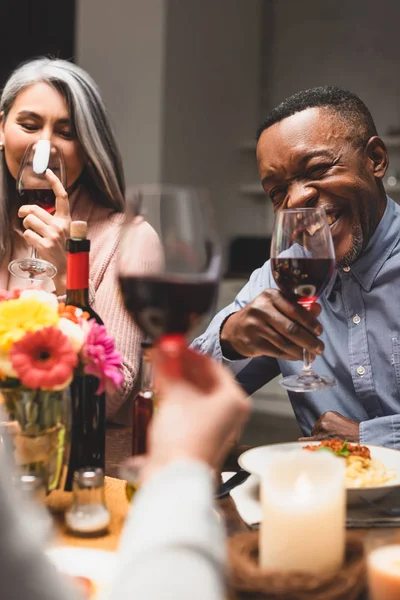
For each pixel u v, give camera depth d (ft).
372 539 2.22
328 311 5.27
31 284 6.05
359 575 2.10
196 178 15.30
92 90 6.38
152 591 1.46
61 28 15.16
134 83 14.62
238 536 2.47
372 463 3.19
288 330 3.50
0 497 1.50
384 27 15.35
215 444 1.80
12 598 1.48
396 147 15.07
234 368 5.16
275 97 17.02
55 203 5.37
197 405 1.84
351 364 5.13
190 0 14.73
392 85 15.34
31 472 2.95
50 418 2.96
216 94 15.70
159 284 2.19
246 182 16.87
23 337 2.86
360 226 5.03
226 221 16.14
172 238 2.22
